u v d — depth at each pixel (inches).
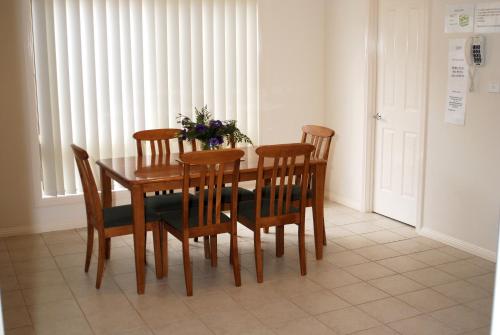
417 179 187.0
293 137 225.8
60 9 178.5
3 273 151.3
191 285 136.1
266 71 216.4
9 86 176.2
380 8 198.1
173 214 147.3
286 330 118.6
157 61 195.8
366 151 206.7
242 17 208.2
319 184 156.9
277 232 162.1
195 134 153.9
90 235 149.3
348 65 213.0
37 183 184.2
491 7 150.6
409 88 188.1
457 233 169.2
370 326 120.2
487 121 155.1
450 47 164.6
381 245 172.7
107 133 191.3
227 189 172.4
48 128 183.5
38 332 118.1
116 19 186.2
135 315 126.2
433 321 122.4
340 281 145.2
